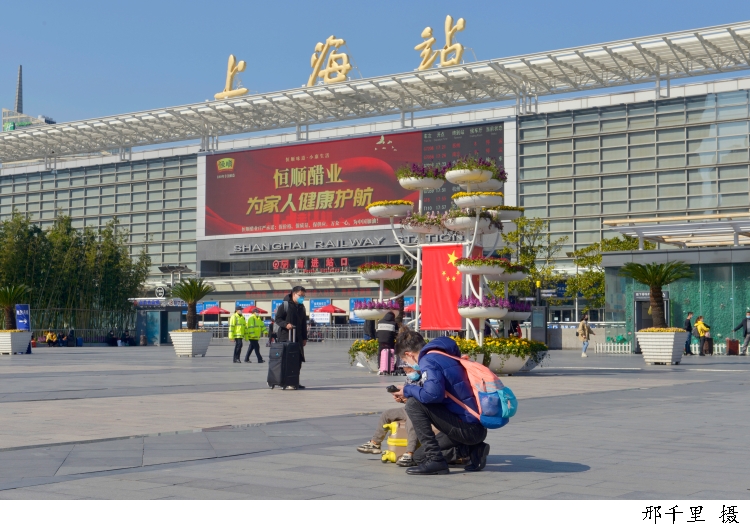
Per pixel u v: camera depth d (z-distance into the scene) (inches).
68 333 2113.7
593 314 2378.2
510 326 1200.8
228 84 2662.4
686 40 1959.9
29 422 413.7
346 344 2108.8
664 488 244.5
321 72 2460.6
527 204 2466.8
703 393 602.5
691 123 2278.5
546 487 247.0
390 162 2551.7
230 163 2817.4
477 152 2480.3
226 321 2876.5
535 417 436.8
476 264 807.7
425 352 281.1
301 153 2694.4
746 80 2222.0
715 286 1406.3
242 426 398.9
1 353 1485.0
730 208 2209.6
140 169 3117.6
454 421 269.4
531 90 2351.1
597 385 687.1
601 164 2390.5
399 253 2544.3
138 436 361.1
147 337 2154.3
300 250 2682.1
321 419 429.4
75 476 263.3
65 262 2201.0
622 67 2145.7
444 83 2306.8
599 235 2378.2
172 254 3029.0
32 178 3344.0
